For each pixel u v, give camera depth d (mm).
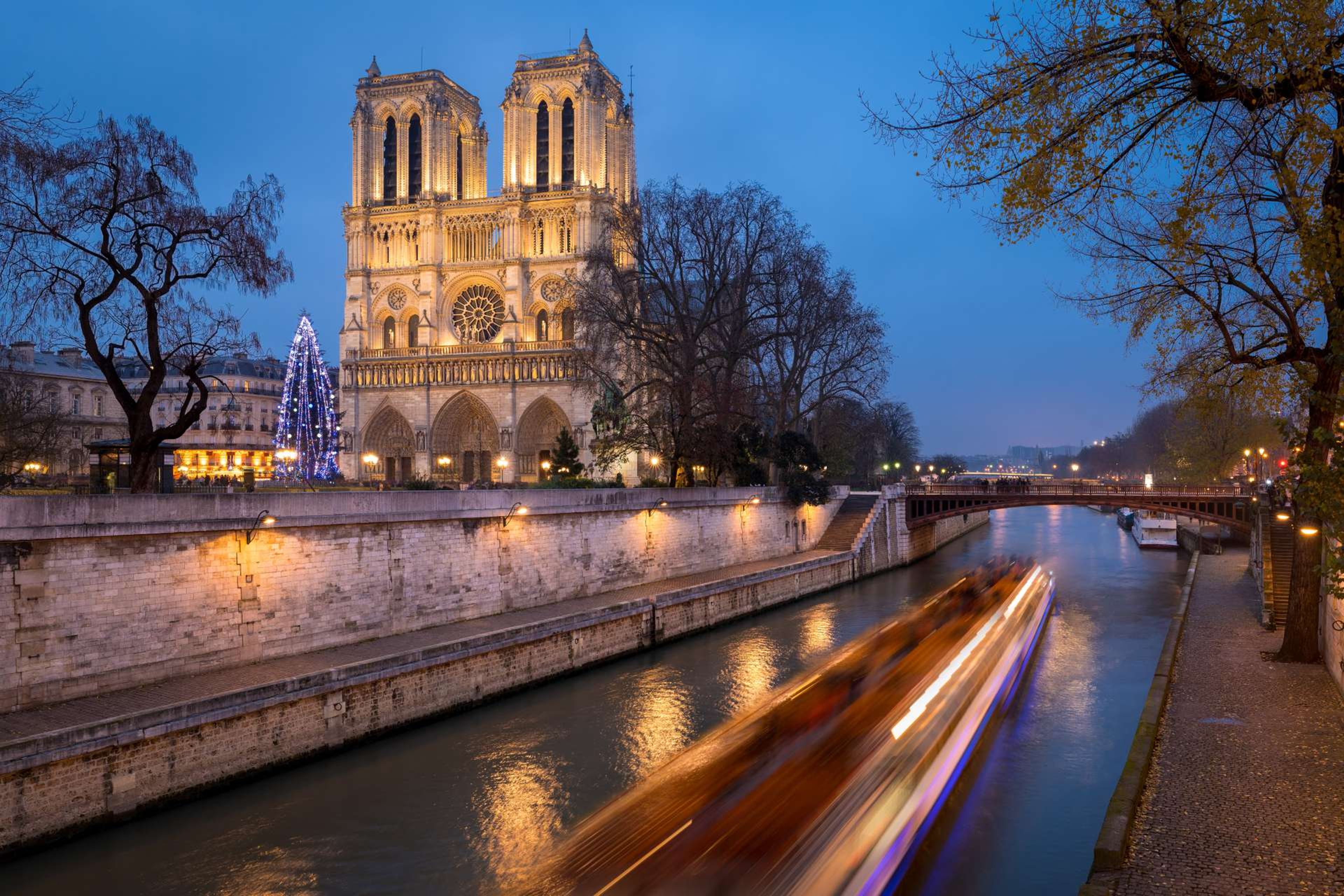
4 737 20781
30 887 19047
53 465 72312
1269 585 37719
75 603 24203
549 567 42812
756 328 66500
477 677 31969
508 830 22125
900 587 65688
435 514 35812
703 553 57969
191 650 27094
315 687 25953
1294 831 16156
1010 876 18812
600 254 61062
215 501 27719
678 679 36312
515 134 115938
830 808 13695
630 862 11766
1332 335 15258
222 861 20375
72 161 28531
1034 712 30688
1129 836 16062
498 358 111562
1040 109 13297
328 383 79562
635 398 68750
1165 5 12289
